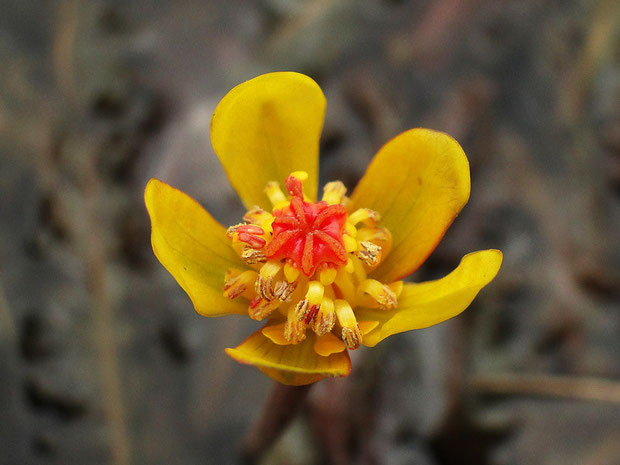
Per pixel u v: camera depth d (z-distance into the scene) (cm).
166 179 9
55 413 9
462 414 9
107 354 9
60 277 9
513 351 9
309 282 7
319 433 9
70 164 9
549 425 9
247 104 7
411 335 9
